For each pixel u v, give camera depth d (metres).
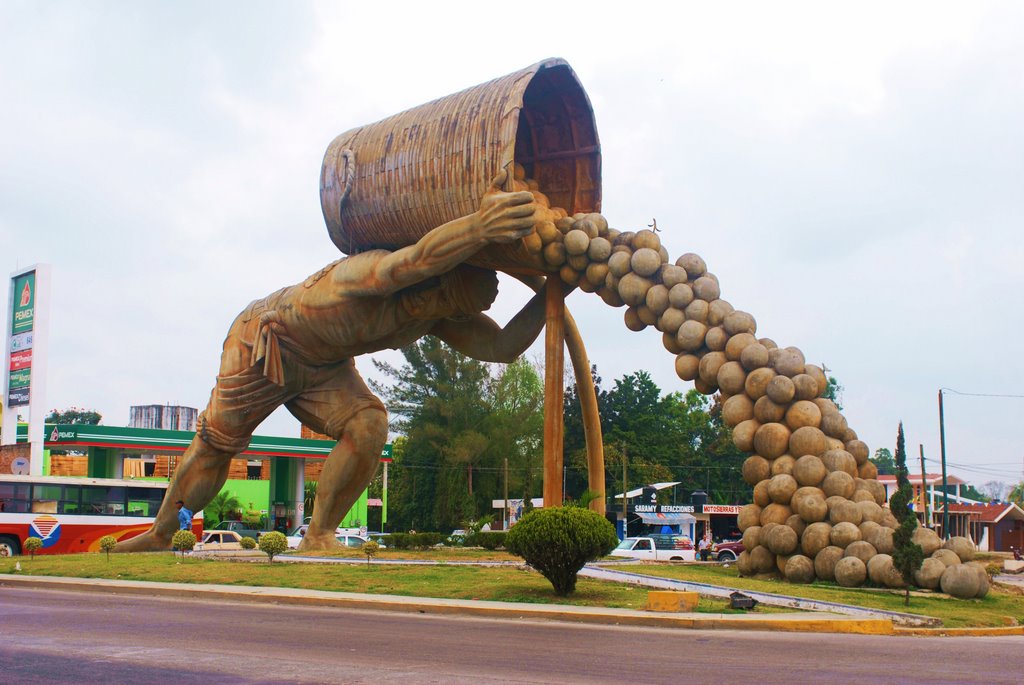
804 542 23.00
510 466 59.50
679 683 9.48
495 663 10.58
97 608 16.22
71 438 51.06
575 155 29.69
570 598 17.72
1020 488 98.94
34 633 12.72
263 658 10.68
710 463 78.06
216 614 15.46
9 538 31.83
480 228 23.61
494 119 24.83
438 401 58.28
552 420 26.48
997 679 10.20
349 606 17.39
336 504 28.62
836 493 23.30
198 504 30.47
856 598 19.52
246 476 68.38
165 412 71.50
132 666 10.02
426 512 62.62
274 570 22.22
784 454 24.28
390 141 26.91
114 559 25.92
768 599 18.14
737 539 57.06
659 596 16.27
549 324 27.12
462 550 29.67
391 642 12.22
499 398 59.41
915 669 10.80
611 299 26.70
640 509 55.94
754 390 24.66
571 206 29.64
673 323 25.64
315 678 9.36
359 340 27.41
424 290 26.88
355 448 28.22
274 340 27.95
